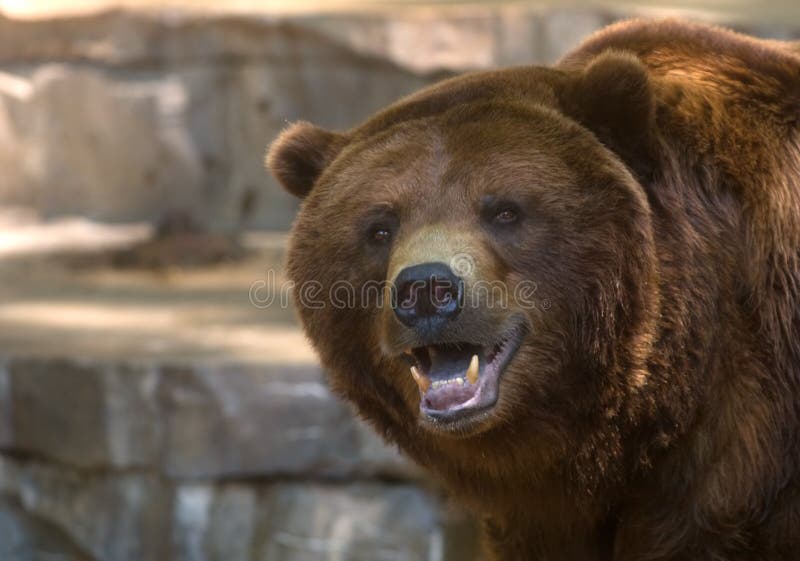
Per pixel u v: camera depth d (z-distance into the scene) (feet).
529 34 69.00
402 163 25.53
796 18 69.41
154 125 74.54
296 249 26.71
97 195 75.87
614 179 25.03
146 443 46.70
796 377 25.91
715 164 26.23
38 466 48.91
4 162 76.64
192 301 59.41
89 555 48.03
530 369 25.25
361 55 71.10
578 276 25.02
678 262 25.55
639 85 25.44
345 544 45.52
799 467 25.89
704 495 26.03
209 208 74.95
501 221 25.04
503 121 25.59
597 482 26.22
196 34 73.67
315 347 27.02
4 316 55.93
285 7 75.15
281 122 73.26
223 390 45.80
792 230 26.07
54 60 75.92
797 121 26.68
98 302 59.31
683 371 25.62
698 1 75.41
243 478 46.32
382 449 45.32
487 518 28.84
